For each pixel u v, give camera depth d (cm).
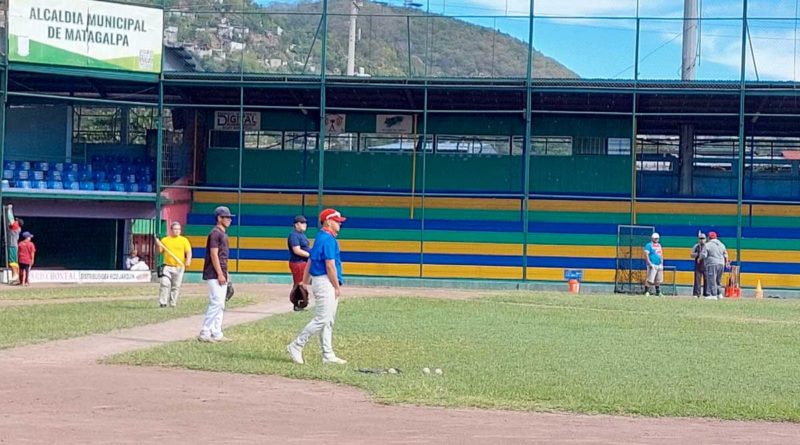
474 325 2280
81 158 4141
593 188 4266
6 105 3938
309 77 3750
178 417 1194
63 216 3869
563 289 3816
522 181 4250
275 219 4162
